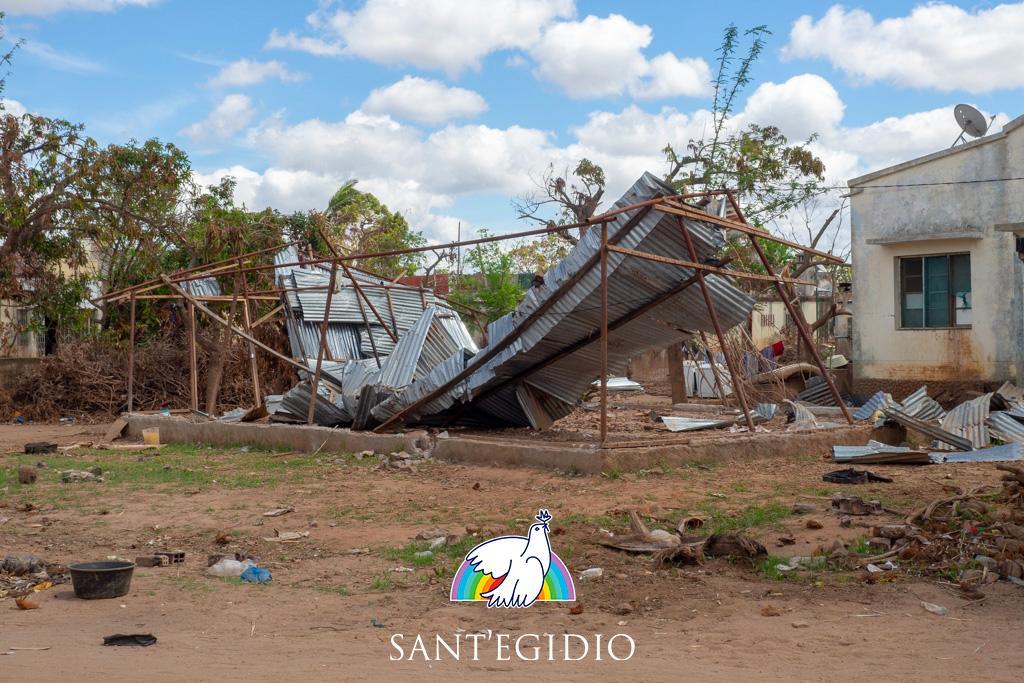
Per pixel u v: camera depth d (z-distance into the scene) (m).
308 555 9.19
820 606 6.97
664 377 36.66
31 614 7.28
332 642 6.40
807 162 30.09
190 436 19.12
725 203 15.12
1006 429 15.85
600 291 15.21
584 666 5.69
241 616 7.16
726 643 6.14
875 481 12.26
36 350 31.47
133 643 6.37
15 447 19.12
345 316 24.34
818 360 16.56
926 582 7.50
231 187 32.59
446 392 17.34
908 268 22.12
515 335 16.34
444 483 12.97
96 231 27.73
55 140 27.00
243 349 26.88
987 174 20.42
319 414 18.86
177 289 20.86
